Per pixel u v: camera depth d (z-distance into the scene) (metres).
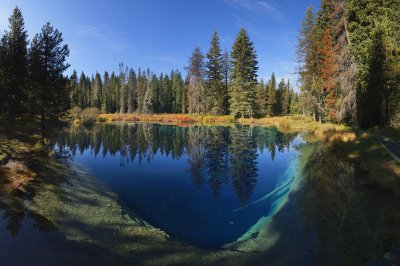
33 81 20.55
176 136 35.25
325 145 22.77
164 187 14.72
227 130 41.06
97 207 10.97
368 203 10.36
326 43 32.38
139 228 9.45
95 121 61.97
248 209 11.73
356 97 26.27
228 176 17.02
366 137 20.48
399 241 7.68
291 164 19.42
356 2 26.86
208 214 11.21
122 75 100.62
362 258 7.11
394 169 12.54
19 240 7.47
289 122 46.03
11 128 23.89
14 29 27.73
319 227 9.12
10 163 13.80
